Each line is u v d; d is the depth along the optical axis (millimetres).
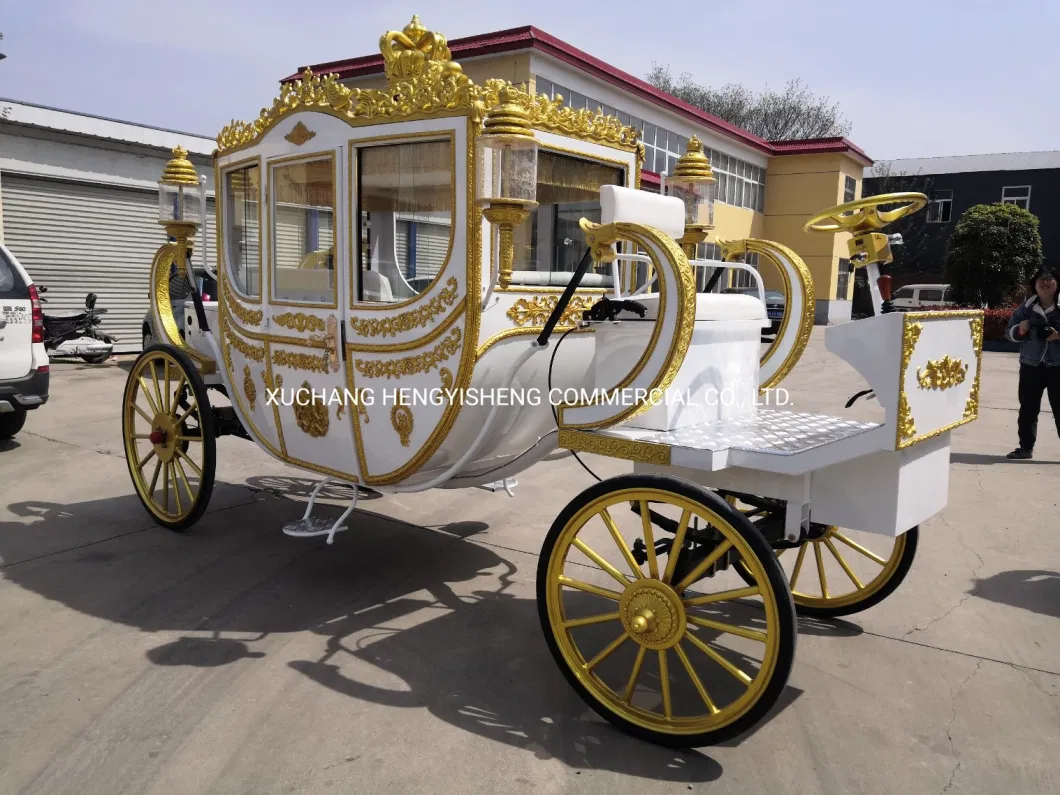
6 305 5957
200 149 12609
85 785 2348
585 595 3818
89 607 3568
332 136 3412
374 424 3477
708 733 2471
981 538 4586
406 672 3051
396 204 3395
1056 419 6418
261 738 2600
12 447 6422
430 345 3199
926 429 2523
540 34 12445
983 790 2402
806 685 3006
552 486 5668
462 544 4480
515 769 2463
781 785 2412
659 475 2521
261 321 3920
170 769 2428
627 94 15289
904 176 29219
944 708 2850
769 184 23141
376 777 2410
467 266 3045
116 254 12109
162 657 3125
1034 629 3461
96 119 11398
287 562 4152
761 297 3486
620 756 2543
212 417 4297
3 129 10656
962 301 23984
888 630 3459
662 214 3291
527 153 2834
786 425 2975
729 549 2574
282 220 3773
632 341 2773
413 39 3352
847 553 4312
